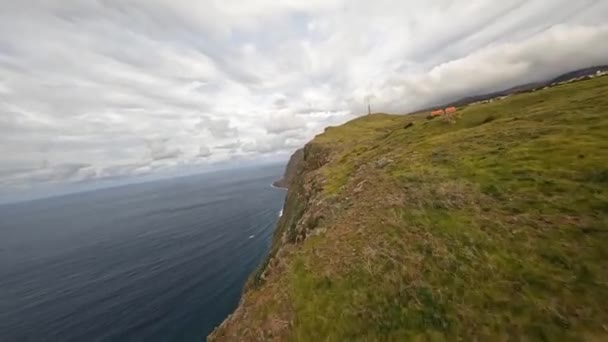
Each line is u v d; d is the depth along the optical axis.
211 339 21.55
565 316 11.05
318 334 15.61
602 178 18.44
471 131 43.09
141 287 69.38
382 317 14.73
